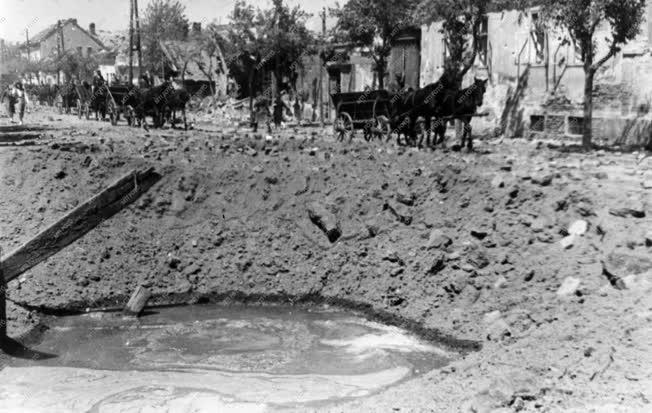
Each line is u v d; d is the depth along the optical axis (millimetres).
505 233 11000
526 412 6070
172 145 17000
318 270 12266
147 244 12898
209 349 9734
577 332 7906
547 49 23484
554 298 9266
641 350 7023
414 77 31219
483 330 9516
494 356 7875
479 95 18094
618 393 6254
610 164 15812
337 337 10242
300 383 8375
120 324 10914
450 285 10555
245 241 13023
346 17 30000
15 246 12328
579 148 20016
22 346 9875
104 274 12203
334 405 7457
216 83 52000
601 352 7133
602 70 21812
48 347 9883
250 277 12398
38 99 65188
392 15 28828
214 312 11594
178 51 57062
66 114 43906
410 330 10430
